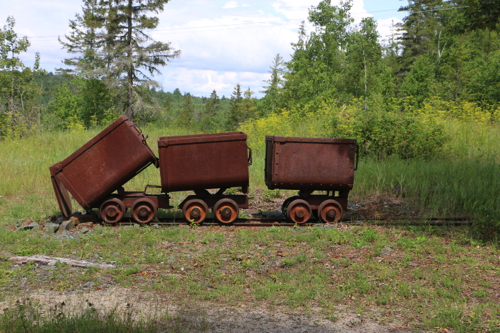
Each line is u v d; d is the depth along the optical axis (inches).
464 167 477.1
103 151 335.3
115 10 1294.3
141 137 346.6
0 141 754.2
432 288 216.7
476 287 218.1
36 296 201.5
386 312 190.5
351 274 235.8
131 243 291.4
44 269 239.3
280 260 259.0
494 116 784.9
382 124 543.2
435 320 179.5
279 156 337.7
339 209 348.2
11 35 1203.9
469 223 334.6
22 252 263.9
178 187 334.3
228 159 333.7
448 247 281.4
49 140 713.0
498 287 217.6
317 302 201.8
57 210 381.1
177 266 247.6
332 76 1467.8
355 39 1549.0
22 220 350.6
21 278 225.1
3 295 200.7
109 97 1517.0
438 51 1945.1
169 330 166.1
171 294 207.5
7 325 161.5
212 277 231.1
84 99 1574.8
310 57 1665.8
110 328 161.3
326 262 255.9
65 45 1884.8
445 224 334.6
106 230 318.3
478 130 668.7
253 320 179.0
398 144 543.8
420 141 539.8
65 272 234.8
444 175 454.9
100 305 191.8
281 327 172.4
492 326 174.4
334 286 220.2
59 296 202.1
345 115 630.5
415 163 500.1
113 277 228.1
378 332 170.1
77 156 335.0
